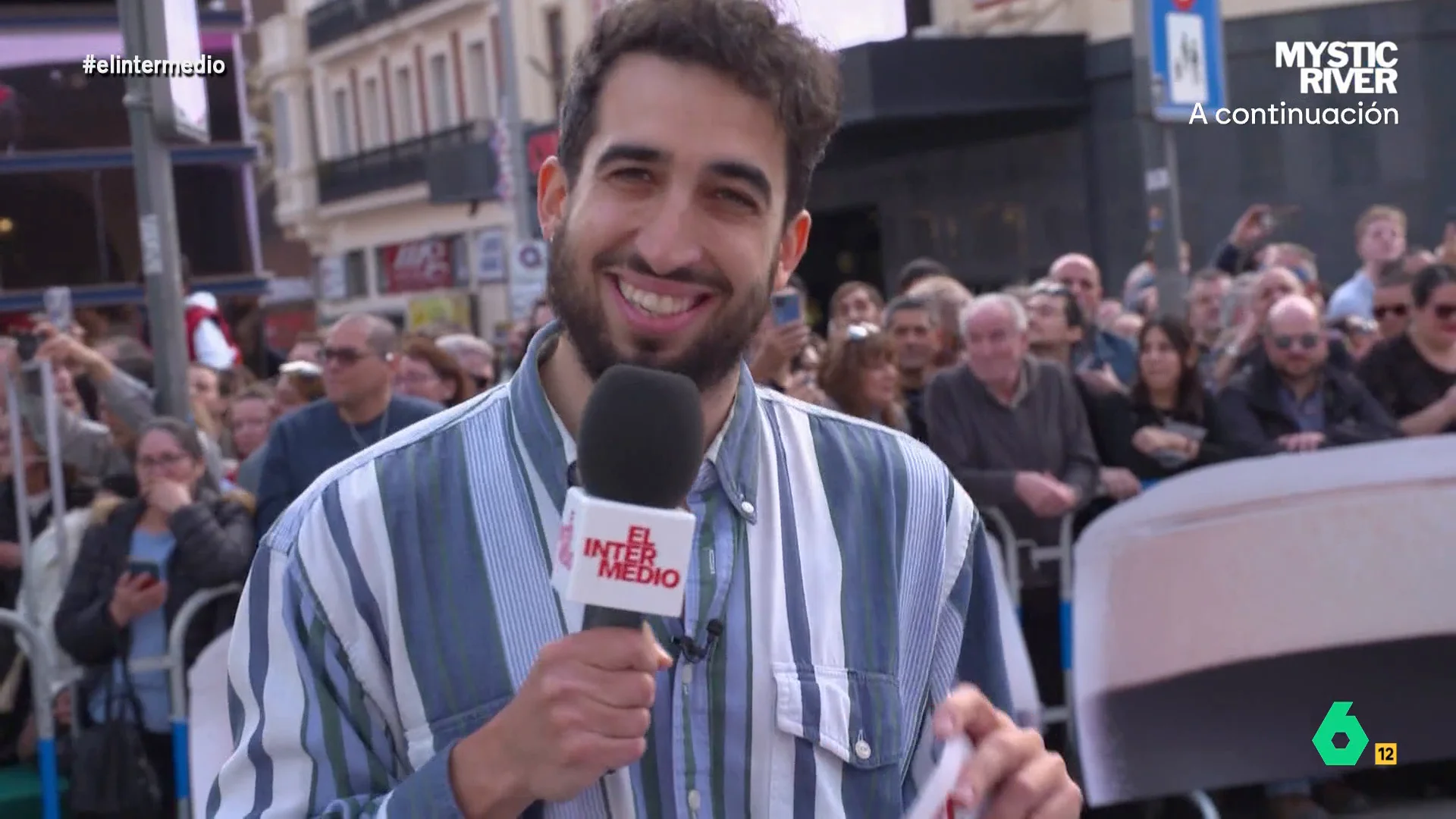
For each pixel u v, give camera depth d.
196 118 5.28
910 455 1.71
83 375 6.35
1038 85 13.78
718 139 1.46
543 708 1.28
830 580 1.59
